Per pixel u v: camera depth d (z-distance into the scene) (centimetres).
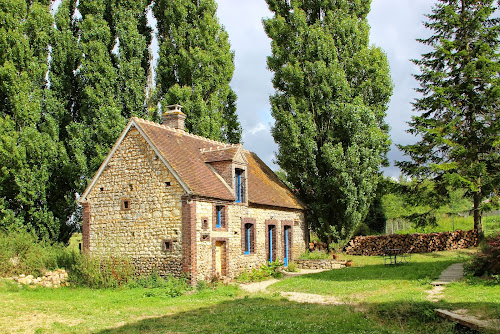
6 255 2130
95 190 2278
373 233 4091
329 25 3177
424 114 2945
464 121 2814
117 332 1194
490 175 2669
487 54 2781
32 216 2720
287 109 3192
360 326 1169
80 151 2905
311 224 3234
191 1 3447
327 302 1584
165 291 1841
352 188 2944
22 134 2667
